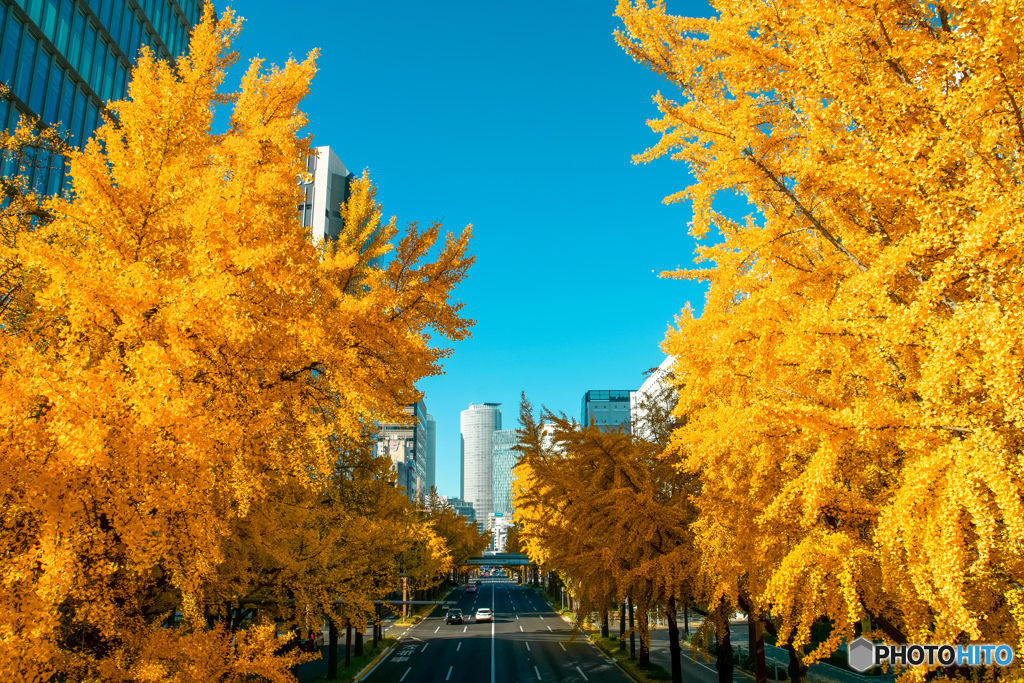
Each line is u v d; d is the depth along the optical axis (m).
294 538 11.45
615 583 13.17
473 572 164.25
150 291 4.98
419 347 6.24
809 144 4.99
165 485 4.72
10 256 5.26
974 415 4.21
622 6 5.79
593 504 12.25
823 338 5.12
